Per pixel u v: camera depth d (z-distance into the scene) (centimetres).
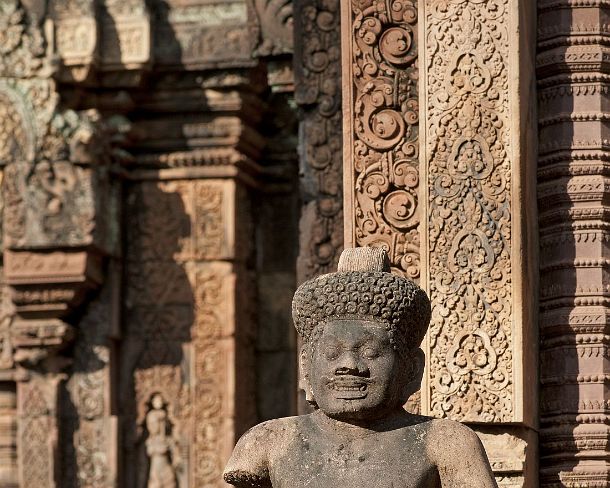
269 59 1781
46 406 1997
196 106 2023
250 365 2047
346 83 1220
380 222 1202
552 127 1210
